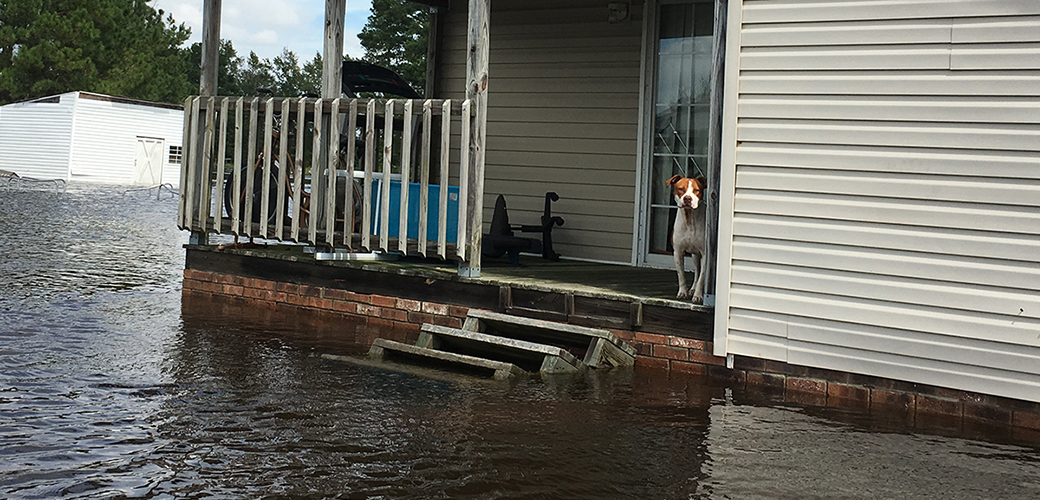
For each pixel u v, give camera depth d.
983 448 4.59
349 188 7.66
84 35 42.56
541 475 4.01
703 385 5.81
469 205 7.15
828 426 4.94
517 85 9.80
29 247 12.70
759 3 5.60
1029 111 4.94
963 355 5.14
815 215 5.51
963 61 5.09
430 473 3.99
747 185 5.70
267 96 8.31
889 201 5.32
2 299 8.10
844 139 5.41
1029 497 3.88
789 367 5.69
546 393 5.52
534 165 9.71
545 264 8.78
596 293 6.52
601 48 9.27
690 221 6.19
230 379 5.58
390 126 7.43
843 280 5.46
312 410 4.95
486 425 4.78
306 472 3.96
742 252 5.75
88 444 4.25
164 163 37.50
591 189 9.36
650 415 5.06
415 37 46.62
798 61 5.51
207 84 8.70
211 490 3.72
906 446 4.60
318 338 6.96
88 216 19.52
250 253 8.40
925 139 5.20
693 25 8.72
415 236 8.20
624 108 9.15
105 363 5.85
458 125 10.31
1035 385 4.96
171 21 53.47
